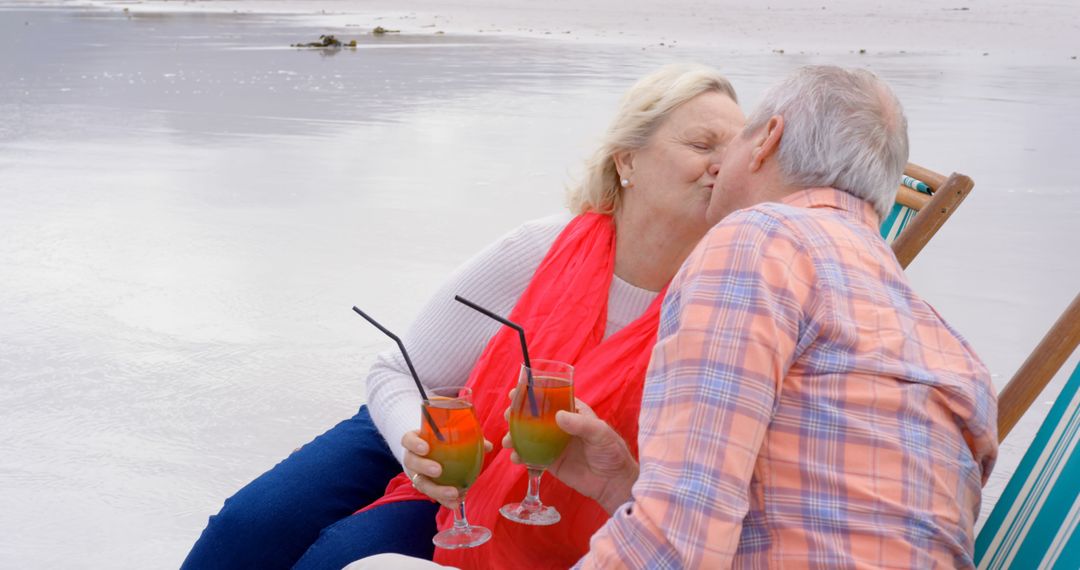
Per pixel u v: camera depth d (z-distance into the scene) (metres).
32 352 4.64
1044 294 5.39
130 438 3.88
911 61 18.80
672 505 1.45
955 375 1.58
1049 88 14.35
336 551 2.17
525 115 11.39
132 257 6.05
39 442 3.84
